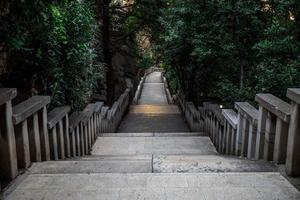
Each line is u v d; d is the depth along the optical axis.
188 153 6.62
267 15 6.66
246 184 3.08
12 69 5.49
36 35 4.88
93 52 7.61
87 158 5.04
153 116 14.16
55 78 5.73
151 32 13.86
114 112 10.93
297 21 5.56
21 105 3.81
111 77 13.90
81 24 5.90
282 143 3.65
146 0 12.86
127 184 3.10
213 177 3.24
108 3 12.83
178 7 8.11
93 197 2.86
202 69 9.37
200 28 7.77
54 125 4.50
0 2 3.86
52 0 4.09
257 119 4.21
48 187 3.08
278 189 2.97
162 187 3.03
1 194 2.96
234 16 6.84
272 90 5.46
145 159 4.13
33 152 3.94
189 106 11.51
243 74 7.30
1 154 3.25
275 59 5.43
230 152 5.76
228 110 6.21
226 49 6.87
